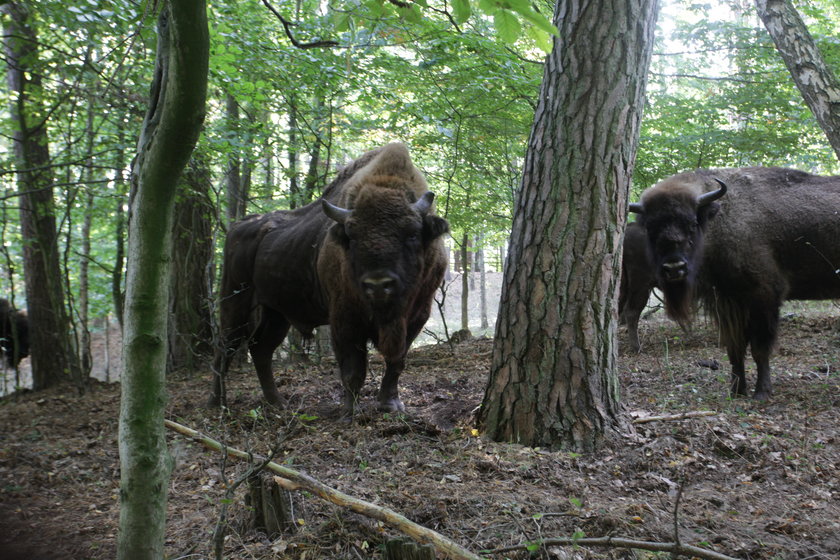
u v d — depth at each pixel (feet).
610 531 10.36
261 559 9.91
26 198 29.25
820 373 23.17
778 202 21.66
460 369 26.48
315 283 19.53
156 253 6.40
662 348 30.55
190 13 5.22
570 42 14.96
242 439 16.49
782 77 32.60
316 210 20.86
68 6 16.88
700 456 14.07
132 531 6.75
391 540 8.87
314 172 34.53
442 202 39.68
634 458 13.84
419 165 38.52
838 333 29.99
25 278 30.14
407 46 26.08
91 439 18.42
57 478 14.73
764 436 15.23
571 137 14.80
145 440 6.74
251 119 32.45
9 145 32.09
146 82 22.30
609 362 15.02
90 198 35.68
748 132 33.53
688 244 20.38
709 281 21.68
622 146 14.87
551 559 9.67
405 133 34.14
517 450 14.29
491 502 11.50
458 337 37.22
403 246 15.75
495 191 38.50
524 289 15.12
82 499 13.58
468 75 28.50
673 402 19.16
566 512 11.10
